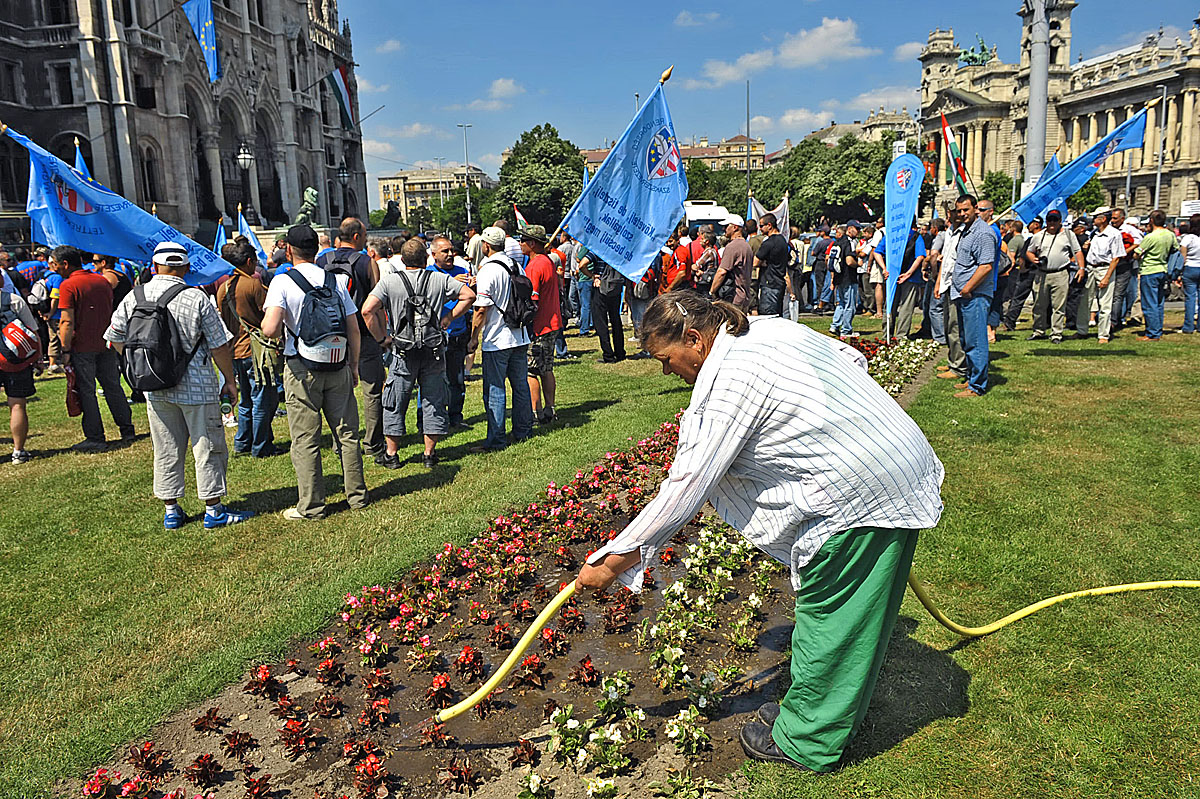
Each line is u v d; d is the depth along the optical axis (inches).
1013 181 2721.5
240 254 280.4
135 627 165.2
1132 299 533.3
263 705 139.4
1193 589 159.3
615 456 259.8
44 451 321.1
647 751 123.6
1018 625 150.6
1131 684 131.7
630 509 220.7
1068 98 3425.2
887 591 107.7
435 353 265.4
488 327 283.0
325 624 165.8
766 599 170.1
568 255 642.2
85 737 130.3
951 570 173.0
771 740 119.8
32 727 133.5
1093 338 485.1
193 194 1670.8
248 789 116.7
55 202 269.9
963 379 366.0
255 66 1975.9
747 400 103.6
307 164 2279.8
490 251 284.2
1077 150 3422.7
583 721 129.4
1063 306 467.5
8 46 1413.6
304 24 2242.9
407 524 218.4
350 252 294.2
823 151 3043.8
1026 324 576.4
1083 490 215.0
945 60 4456.2
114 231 279.7
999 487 219.5
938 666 139.6
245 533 217.2
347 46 2618.1
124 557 203.0
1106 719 123.6
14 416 301.9
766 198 3395.7
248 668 149.9
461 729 131.2
